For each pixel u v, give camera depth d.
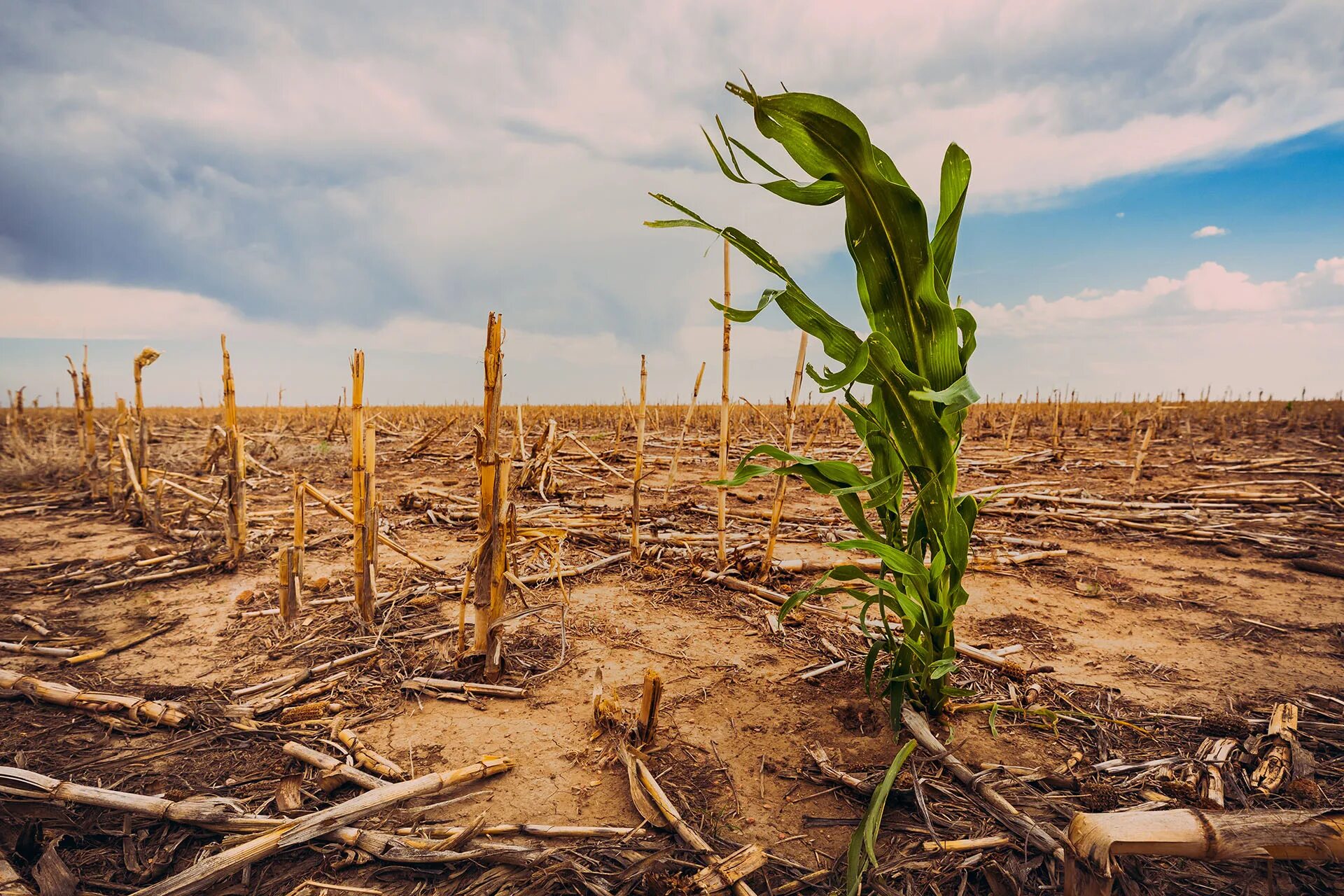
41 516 7.22
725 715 3.04
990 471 11.59
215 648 3.78
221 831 2.16
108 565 5.26
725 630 4.13
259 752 2.69
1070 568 5.69
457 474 11.00
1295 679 3.48
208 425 21.16
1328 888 1.95
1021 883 1.94
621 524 6.87
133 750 2.69
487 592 3.35
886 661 3.62
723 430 4.99
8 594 4.66
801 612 4.41
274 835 1.98
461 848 2.09
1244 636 4.11
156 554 5.64
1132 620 4.40
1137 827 1.48
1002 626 4.26
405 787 2.26
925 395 2.15
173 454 11.38
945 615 2.82
